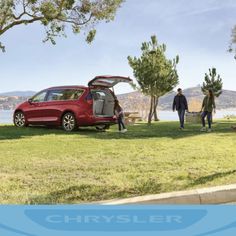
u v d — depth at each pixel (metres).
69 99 17.11
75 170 8.45
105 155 10.35
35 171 8.30
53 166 8.82
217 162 9.41
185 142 13.16
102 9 21.73
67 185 7.13
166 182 7.38
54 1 21.20
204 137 14.80
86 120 16.58
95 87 16.91
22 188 6.94
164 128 19.48
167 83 32.75
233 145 12.57
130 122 24.00
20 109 18.45
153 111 34.38
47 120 17.55
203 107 17.75
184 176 7.87
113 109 17.25
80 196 6.46
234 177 7.76
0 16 20.59
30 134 15.44
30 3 20.67
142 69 32.53
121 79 16.94
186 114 26.00
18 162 9.23
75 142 12.96
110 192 6.73
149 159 9.79
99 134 15.70
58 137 14.39
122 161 9.50
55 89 17.72
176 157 10.09
